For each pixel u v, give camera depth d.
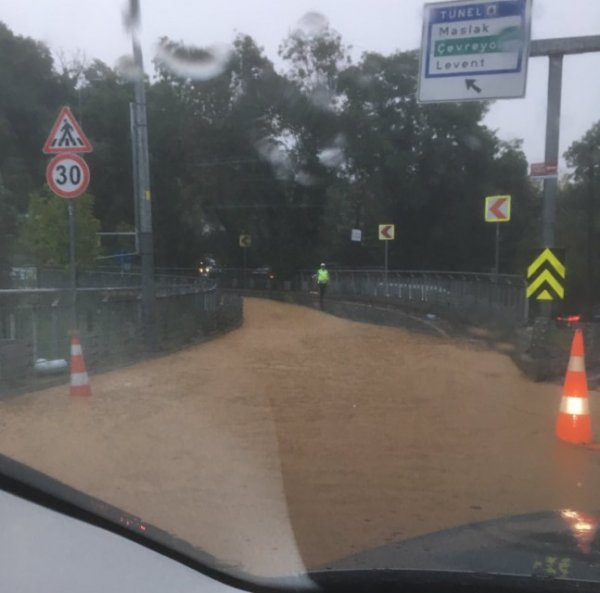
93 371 11.55
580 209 35.50
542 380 11.39
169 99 46.78
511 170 42.38
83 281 26.47
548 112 12.46
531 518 3.95
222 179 47.50
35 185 43.81
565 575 3.01
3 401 9.09
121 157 45.16
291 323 23.55
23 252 29.73
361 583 3.22
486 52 12.13
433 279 25.84
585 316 24.09
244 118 47.09
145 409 8.73
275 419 8.41
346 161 45.31
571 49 12.05
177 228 48.91
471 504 5.68
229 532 4.84
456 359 13.95
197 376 11.36
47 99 47.47
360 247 44.53
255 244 49.50
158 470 6.32
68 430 7.61
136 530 3.49
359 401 9.56
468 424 8.36
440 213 42.88
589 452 7.24
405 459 6.92
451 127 41.69
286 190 47.69
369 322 24.03
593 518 3.93
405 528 5.11
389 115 42.81
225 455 6.87
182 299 16.44
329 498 5.74
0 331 10.18
